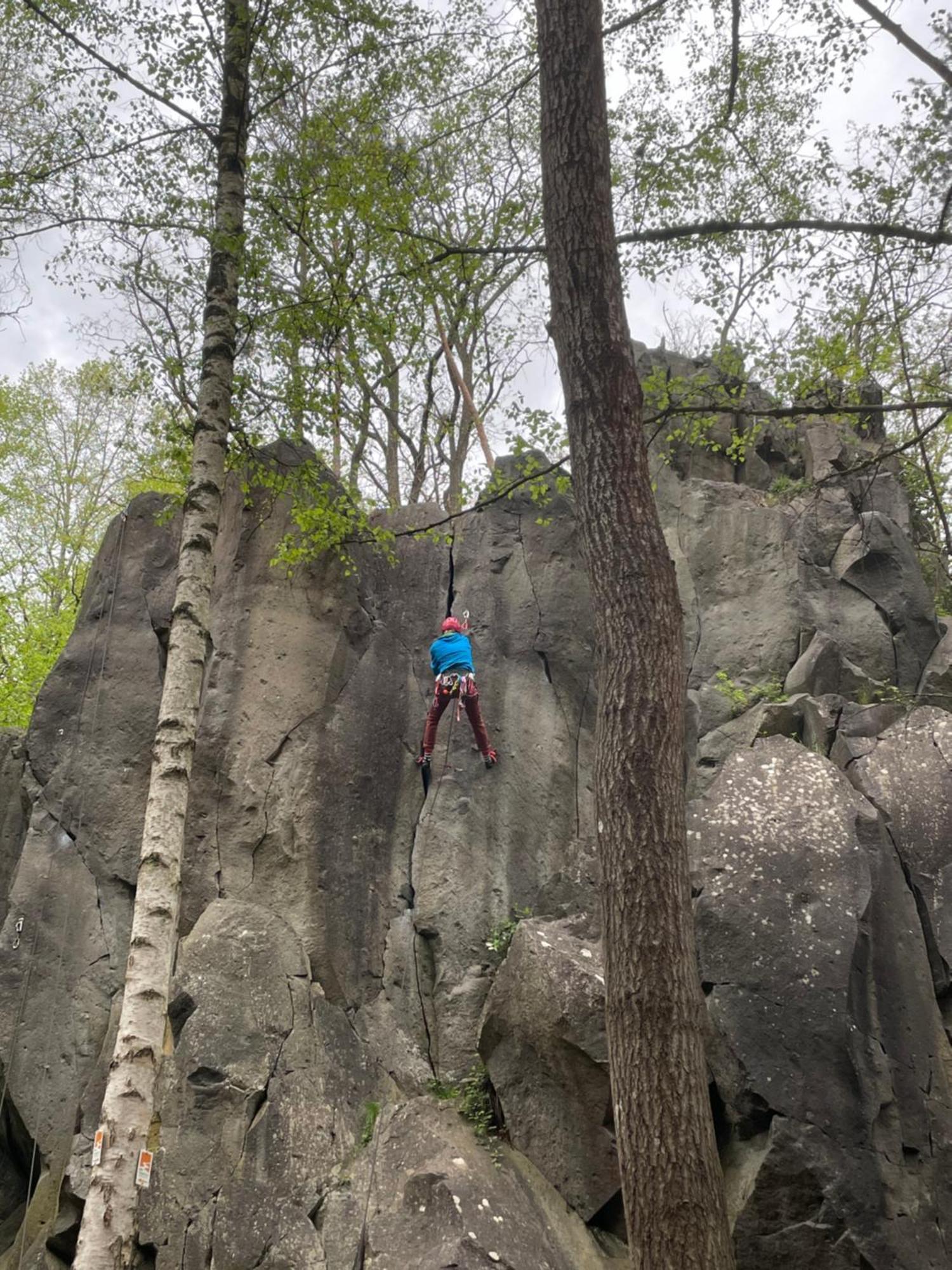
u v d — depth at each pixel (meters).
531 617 12.22
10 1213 9.51
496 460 13.21
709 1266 4.70
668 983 5.23
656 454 13.64
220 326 9.48
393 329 9.55
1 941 9.98
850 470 7.86
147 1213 8.01
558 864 11.02
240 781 10.71
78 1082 9.45
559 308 6.57
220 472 8.95
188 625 8.10
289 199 9.75
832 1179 7.44
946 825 9.12
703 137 8.91
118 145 9.91
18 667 18.73
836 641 11.53
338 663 11.59
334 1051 9.24
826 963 8.17
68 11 9.76
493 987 9.22
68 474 21.84
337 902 10.39
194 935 9.59
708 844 8.98
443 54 10.13
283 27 10.18
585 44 6.73
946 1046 8.23
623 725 5.75
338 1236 7.86
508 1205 7.89
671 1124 4.98
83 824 10.59
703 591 12.57
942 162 7.46
